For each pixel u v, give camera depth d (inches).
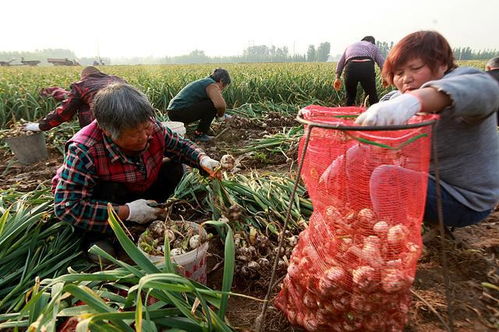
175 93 290.2
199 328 53.9
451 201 71.7
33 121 232.8
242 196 103.5
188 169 115.2
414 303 68.4
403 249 52.3
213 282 77.5
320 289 53.5
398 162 51.9
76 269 79.4
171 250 65.9
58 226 83.9
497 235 90.8
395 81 66.6
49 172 152.0
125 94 66.2
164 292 53.7
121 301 57.5
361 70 244.1
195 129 218.5
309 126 46.8
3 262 75.7
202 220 95.5
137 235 83.5
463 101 48.4
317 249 56.3
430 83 48.6
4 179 149.0
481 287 72.4
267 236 88.6
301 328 62.9
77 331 42.3
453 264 79.3
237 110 266.8
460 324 63.8
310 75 376.8
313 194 58.2
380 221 52.7
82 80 136.4
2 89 249.3
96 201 76.4
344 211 54.9
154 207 81.7
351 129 42.0
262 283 75.5
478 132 66.0
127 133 68.0
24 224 80.3
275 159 162.1
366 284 49.6
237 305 71.0
